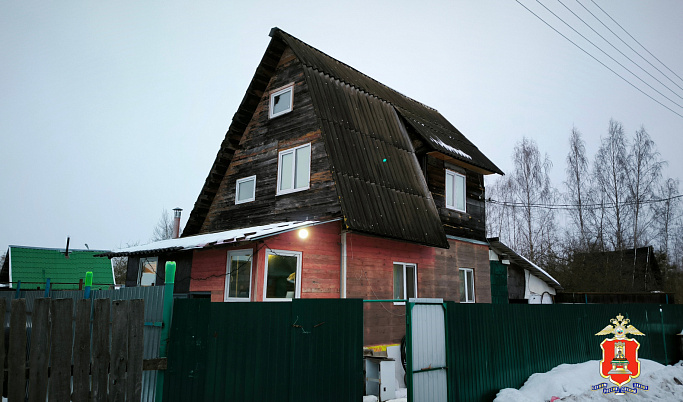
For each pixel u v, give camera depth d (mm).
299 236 10344
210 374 5324
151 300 5441
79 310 4422
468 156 15672
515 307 9250
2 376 4004
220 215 14727
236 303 5648
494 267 17328
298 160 12578
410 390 6594
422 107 19219
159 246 12484
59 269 24750
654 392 9250
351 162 11500
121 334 4660
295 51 12906
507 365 8750
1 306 4066
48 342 4262
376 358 8602
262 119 14102
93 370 4418
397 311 11938
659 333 13180
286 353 5891
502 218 36875
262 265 9742
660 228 31328
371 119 13461
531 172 34906
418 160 14531
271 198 13023
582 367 9672
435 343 7238
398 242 12484
